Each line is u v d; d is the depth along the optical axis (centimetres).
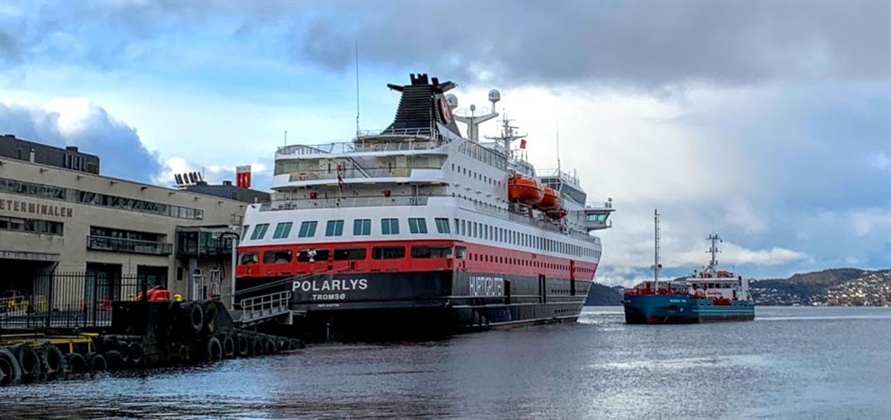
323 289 5981
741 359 4688
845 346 6006
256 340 4941
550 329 7819
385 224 6038
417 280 5972
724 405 2819
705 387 3306
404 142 6881
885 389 3259
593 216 11062
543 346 5400
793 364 4369
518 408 2731
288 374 3744
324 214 6122
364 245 6000
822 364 4375
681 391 3170
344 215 6094
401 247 5997
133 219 8794
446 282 6016
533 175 9494
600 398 2966
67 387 3275
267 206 6456
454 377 3606
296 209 6247
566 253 9344
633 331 8075
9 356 3488
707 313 10988
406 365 4122
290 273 6041
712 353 5162
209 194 11000
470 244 6450
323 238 6041
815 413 2661
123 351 4084
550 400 2912
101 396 3011
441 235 6044
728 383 3447
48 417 2541
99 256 8325
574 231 10262
